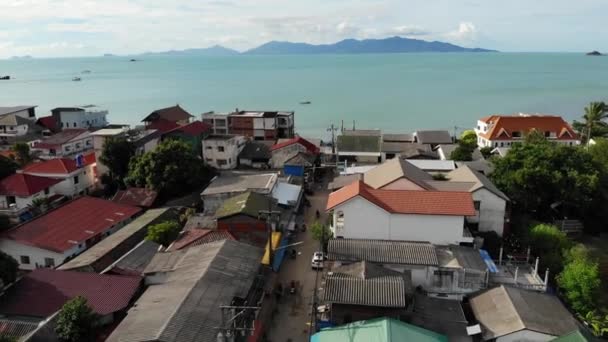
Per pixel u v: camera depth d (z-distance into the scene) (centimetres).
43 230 4819
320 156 8912
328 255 4019
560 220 5650
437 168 6794
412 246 4128
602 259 4712
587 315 3750
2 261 3762
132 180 6525
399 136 10200
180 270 3675
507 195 5631
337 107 17362
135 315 3041
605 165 6228
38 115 16575
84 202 5569
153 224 5122
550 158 5603
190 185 6475
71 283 3631
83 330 3012
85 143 9044
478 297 3728
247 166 8650
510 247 4834
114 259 4291
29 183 6003
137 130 9000
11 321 3133
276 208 5422
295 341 3450
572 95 19962
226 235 4466
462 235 4431
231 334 2927
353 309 3444
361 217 4547
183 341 2698
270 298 4016
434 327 3372
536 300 3612
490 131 9700
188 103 19162
